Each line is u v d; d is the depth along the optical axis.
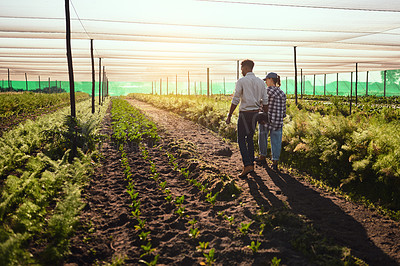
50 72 29.52
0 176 4.61
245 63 4.82
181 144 7.22
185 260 2.51
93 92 13.00
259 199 3.85
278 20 7.66
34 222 2.93
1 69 27.30
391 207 3.69
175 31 8.98
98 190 4.22
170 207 3.63
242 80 4.67
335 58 16.77
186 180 4.73
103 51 13.67
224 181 4.38
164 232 2.98
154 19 7.71
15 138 6.11
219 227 3.06
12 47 12.80
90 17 7.64
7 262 2.09
